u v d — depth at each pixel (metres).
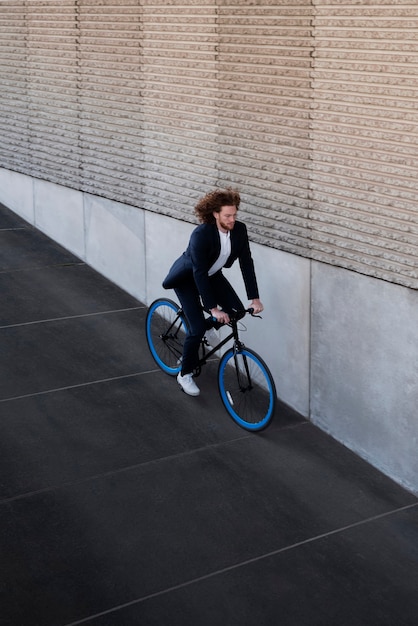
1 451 5.89
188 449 6.02
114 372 7.10
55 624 4.33
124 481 5.60
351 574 4.79
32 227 10.27
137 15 7.50
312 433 6.33
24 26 9.26
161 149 7.62
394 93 5.25
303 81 5.91
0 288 8.64
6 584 4.61
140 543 5.00
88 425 6.27
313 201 6.05
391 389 5.68
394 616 4.47
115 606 4.48
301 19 5.80
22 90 9.63
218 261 6.04
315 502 5.48
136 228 8.28
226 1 6.46
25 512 5.24
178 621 4.38
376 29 5.28
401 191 5.36
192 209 7.38
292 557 4.92
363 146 5.55
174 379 7.02
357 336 5.88
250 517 5.28
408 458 5.64
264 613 4.46
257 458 5.95
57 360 7.26
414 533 5.20
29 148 9.84
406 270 5.39
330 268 6.00
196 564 4.83
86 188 8.94
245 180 6.66
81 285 8.81
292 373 6.57
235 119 6.65
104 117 8.32
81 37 8.38
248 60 6.38
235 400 6.36
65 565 4.79
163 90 7.41
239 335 7.07
